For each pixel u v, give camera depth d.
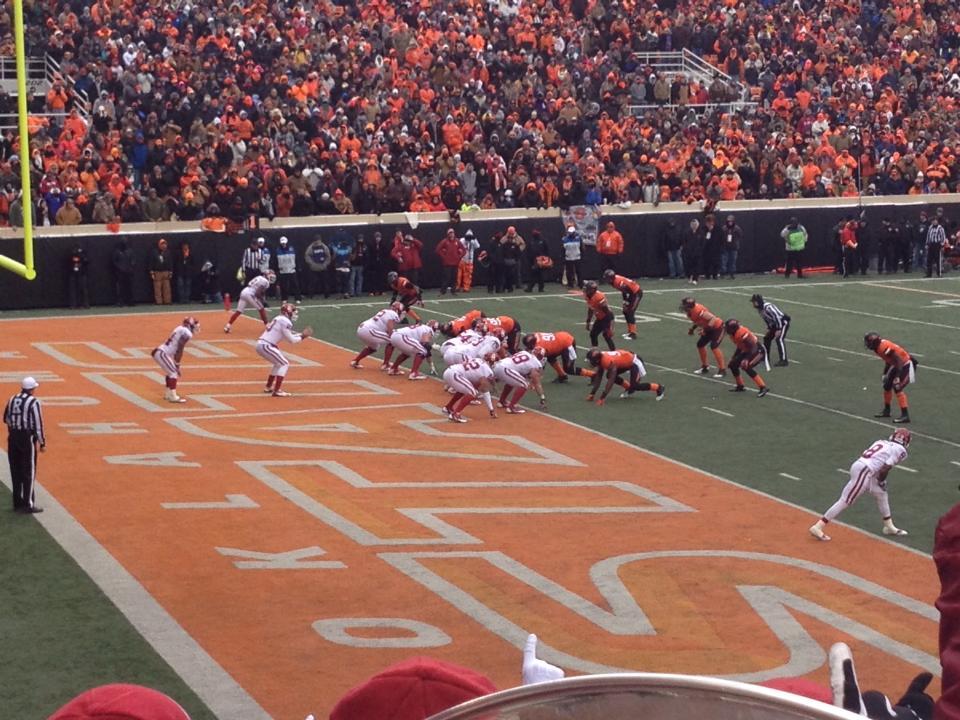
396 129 41.28
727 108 46.97
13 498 17.70
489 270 39.06
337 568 15.65
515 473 20.00
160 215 36.88
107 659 12.77
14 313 35.12
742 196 43.19
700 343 27.23
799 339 31.20
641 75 46.81
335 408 24.45
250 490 18.95
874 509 18.08
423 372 27.92
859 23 53.09
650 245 41.81
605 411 24.17
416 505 18.30
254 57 42.66
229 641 13.32
